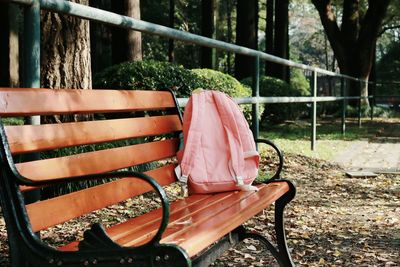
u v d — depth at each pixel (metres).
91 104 2.65
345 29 24.62
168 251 1.95
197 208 2.83
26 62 2.61
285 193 3.51
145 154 3.06
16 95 2.20
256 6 30.02
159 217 2.64
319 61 68.38
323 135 14.40
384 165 9.11
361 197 6.44
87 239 2.03
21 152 2.18
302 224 5.07
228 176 3.25
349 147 11.77
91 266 1.99
